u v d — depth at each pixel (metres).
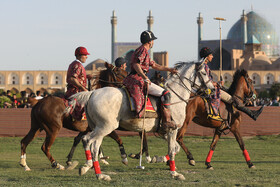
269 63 161.75
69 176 10.57
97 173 9.87
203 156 16.53
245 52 170.50
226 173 11.20
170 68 10.63
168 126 10.03
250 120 24.84
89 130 12.54
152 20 186.75
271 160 15.23
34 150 18.92
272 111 24.97
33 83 152.12
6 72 151.50
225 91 14.48
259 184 9.33
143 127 9.88
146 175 10.66
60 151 18.34
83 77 12.38
